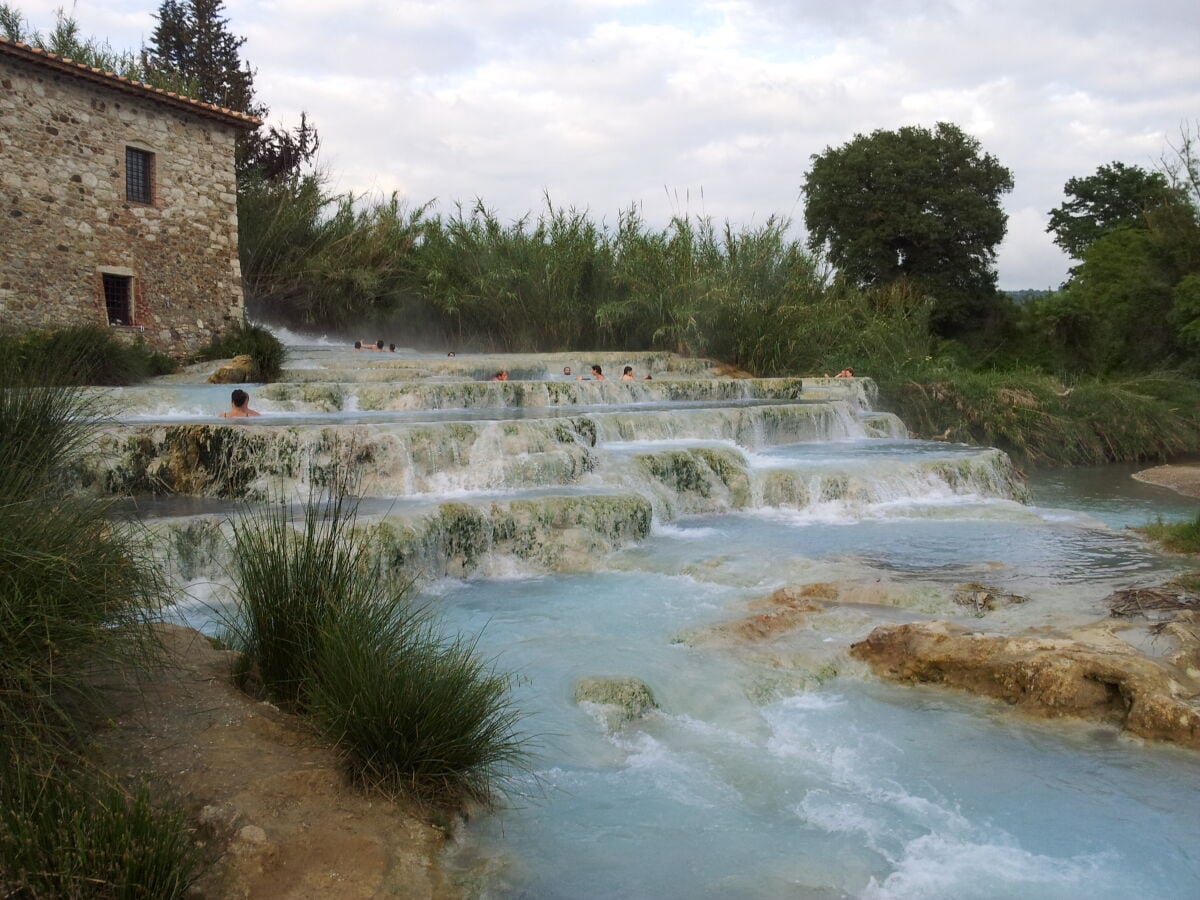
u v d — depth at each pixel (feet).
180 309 62.13
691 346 72.38
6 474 14.65
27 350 41.47
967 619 22.34
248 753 13.21
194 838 11.18
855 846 13.35
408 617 16.37
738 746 16.62
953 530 33.06
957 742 16.80
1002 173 128.16
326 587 15.99
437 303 81.15
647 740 16.84
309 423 36.60
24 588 11.80
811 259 75.51
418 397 45.11
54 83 54.29
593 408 48.52
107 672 13.32
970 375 70.64
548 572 28.27
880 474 38.09
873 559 28.40
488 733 14.29
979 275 128.98
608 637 21.86
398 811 12.76
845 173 126.93
